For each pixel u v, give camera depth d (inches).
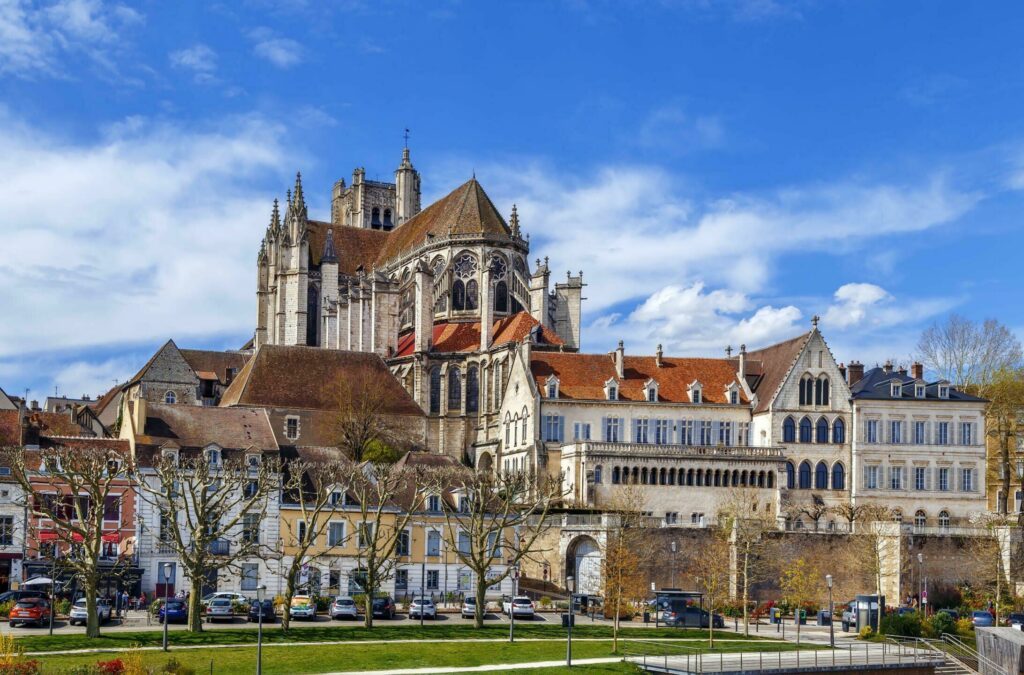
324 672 3137.3
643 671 3321.9
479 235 7155.5
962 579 5147.6
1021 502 6264.8
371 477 4820.4
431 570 4746.6
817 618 4817.9
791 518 5644.7
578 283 6929.1
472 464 6491.1
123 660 2994.6
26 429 4621.1
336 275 7731.3
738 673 3255.4
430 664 3289.9
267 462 4461.1
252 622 3878.0
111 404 7081.7
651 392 5841.5
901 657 3671.3
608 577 4414.4
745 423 5935.0
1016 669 3427.7
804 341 5876.0
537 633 3860.7
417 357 6579.7
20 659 2864.2
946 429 5910.4
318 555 3986.2
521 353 5900.6
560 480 5064.0
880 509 5600.4
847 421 5846.5
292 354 6190.9
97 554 3513.8
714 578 4544.8
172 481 3895.2
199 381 6875.0
